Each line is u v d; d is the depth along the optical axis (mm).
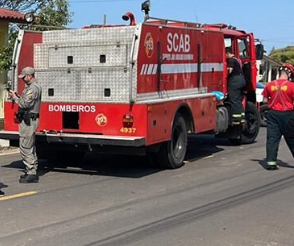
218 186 7672
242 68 12148
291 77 9156
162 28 8633
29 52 9086
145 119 7922
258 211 6234
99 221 5781
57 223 5695
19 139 8250
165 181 8055
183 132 9312
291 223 5730
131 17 9156
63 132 8625
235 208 6371
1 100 12656
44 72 8898
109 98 8344
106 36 8469
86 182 7980
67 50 8719
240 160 10148
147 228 5523
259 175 8547
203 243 5027
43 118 8820
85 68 8516
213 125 10406
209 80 10516
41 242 5047
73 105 8516
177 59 9180
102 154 10852
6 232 5359
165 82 8820
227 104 11438
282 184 7812
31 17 9688
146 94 8289
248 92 12508
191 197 6957
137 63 7992
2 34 13711
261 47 12602
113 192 7258
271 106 8914
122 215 6035
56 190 7375
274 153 8984
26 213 6102
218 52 10906
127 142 7789
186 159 10312
